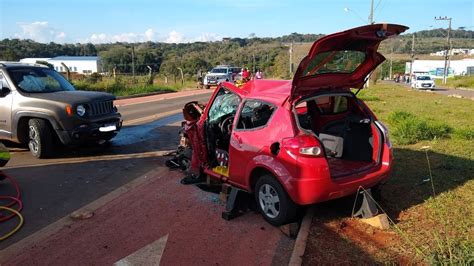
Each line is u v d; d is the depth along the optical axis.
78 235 4.68
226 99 6.07
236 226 4.89
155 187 6.37
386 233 4.66
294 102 4.75
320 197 4.50
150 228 4.85
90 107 8.18
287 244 4.45
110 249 4.34
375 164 5.17
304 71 4.54
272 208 4.84
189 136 6.47
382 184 5.51
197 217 5.16
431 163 7.54
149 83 30.94
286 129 4.62
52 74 9.38
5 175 6.65
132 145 9.59
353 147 5.50
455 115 15.02
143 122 13.26
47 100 7.98
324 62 4.69
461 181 6.45
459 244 4.23
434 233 4.30
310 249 4.29
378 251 4.24
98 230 4.81
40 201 5.78
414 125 10.29
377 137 5.23
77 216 5.21
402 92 31.61
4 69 8.48
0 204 5.64
